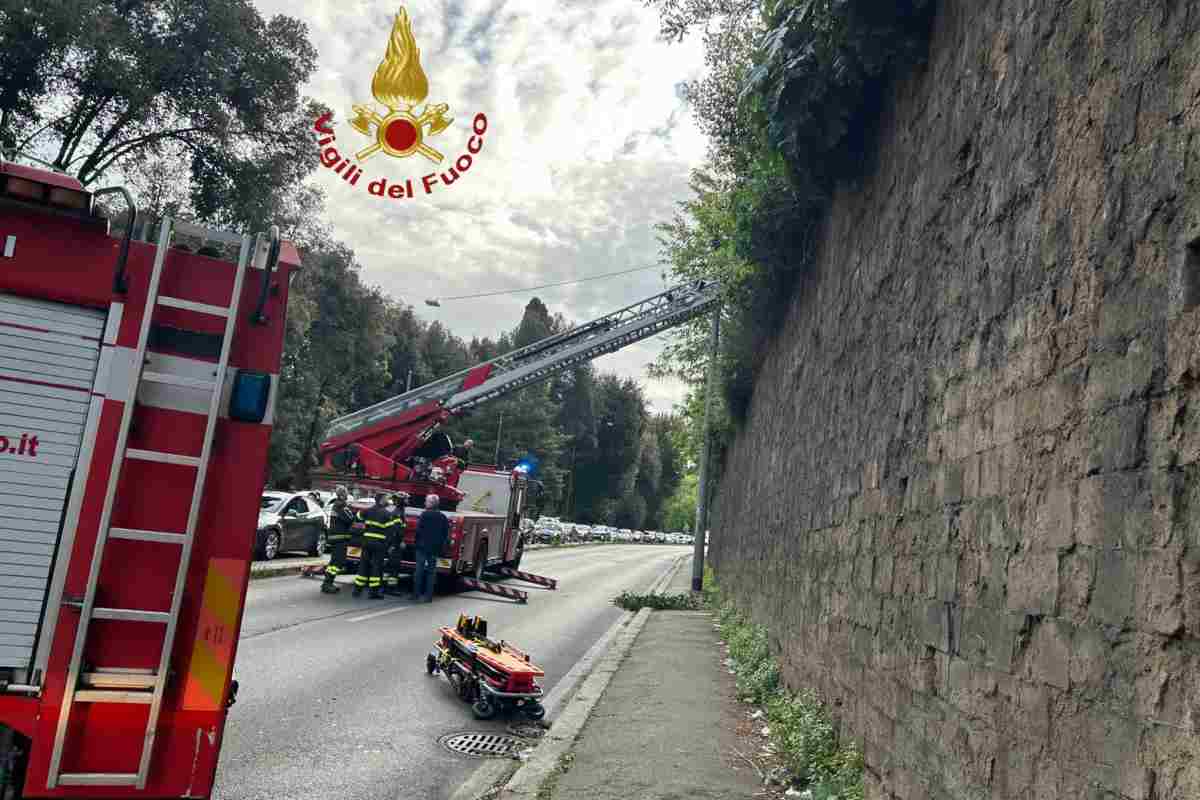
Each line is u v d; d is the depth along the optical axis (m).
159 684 3.50
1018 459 3.59
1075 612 3.00
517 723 7.85
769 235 10.79
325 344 55.88
